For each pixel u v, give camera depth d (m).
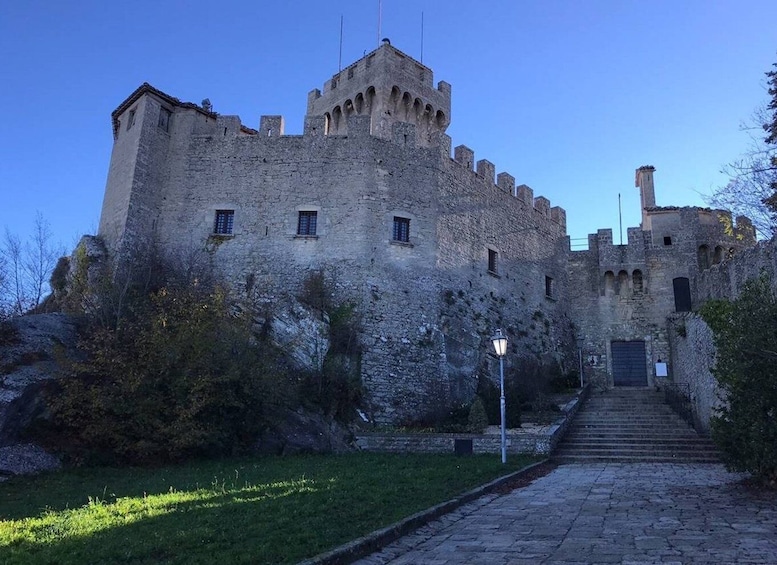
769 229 22.20
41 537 8.72
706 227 39.19
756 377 12.66
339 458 18.44
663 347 37.44
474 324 30.58
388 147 30.64
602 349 38.38
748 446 12.77
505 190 36.34
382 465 16.67
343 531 8.89
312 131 30.56
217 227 29.52
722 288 23.97
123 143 30.64
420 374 27.00
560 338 37.38
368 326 26.77
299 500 11.26
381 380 25.84
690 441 21.78
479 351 30.00
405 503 11.23
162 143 30.36
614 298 39.12
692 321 25.41
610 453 20.77
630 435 23.03
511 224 36.06
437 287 29.53
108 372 17.98
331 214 29.06
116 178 29.97
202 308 20.80
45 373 17.53
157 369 18.48
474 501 12.42
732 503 11.55
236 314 24.44
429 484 13.44
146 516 10.00
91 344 19.12
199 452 18.19
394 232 29.50
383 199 29.55
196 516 9.93
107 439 17.20
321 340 25.25
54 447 16.66
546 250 38.75
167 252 28.70
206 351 19.12
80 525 9.41
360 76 40.03
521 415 26.31
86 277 26.14
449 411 26.42
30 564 7.36
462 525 10.18
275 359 22.19
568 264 40.59
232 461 17.75
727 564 7.20
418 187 30.73
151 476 15.22
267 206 29.47
